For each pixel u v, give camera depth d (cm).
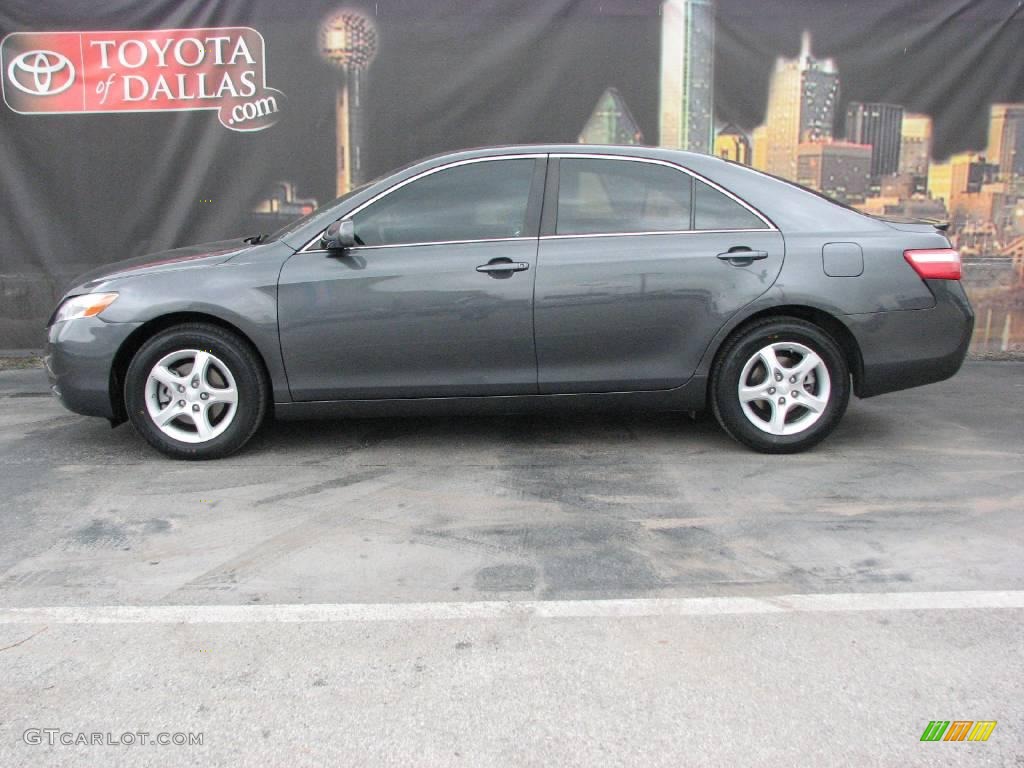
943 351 460
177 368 461
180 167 718
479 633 290
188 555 351
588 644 282
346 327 446
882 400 599
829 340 456
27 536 369
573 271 445
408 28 708
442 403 462
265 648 282
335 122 717
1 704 253
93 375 450
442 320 446
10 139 705
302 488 426
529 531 373
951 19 709
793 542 360
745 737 237
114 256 725
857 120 722
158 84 707
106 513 395
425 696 255
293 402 457
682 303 449
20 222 714
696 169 461
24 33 694
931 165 729
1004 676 264
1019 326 745
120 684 262
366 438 511
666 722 243
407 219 455
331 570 337
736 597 313
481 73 714
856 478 436
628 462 463
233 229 726
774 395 464
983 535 365
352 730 240
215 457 468
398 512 395
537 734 238
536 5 707
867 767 225
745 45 713
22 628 294
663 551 352
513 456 475
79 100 705
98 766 226
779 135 721
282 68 710
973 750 231
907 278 452
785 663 271
